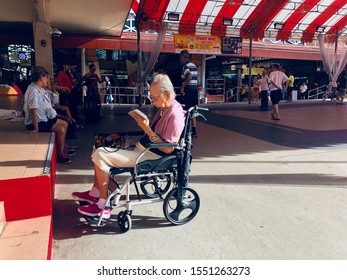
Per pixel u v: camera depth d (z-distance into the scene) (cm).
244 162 523
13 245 226
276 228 305
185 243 278
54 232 291
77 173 445
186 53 682
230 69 2370
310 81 2530
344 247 274
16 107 870
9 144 396
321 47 1742
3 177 264
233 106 1466
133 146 322
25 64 2052
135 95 1744
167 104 293
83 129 795
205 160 532
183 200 312
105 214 291
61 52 2022
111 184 314
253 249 270
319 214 336
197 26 1560
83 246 270
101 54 2139
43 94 480
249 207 351
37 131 466
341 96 1572
